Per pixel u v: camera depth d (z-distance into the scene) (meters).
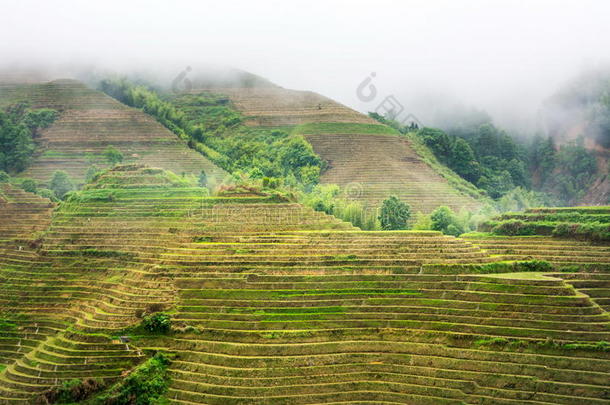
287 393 60.91
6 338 76.44
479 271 72.94
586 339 61.50
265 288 72.31
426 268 72.62
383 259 74.69
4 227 100.44
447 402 59.16
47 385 64.75
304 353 64.56
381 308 68.19
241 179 120.31
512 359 61.16
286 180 132.50
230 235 84.62
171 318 69.81
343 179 143.38
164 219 91.38
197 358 65.31
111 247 87.62
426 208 133.50
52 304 80.44
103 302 76.25
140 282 76.75
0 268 90.06
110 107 159.88
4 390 64.94
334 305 69.31
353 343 64.62
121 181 101.56
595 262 78.50
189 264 77.94
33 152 143.62
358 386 61.28
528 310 65.00
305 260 75.31
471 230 105.25
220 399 61.09
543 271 75.50
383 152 155.62
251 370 62.94
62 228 93.69
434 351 63.03
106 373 65.25
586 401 57.41
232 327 68.19
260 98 185.00
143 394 62.19
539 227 88.56
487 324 64.56
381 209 112.19
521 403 58.00
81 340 69.44
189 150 148.38
